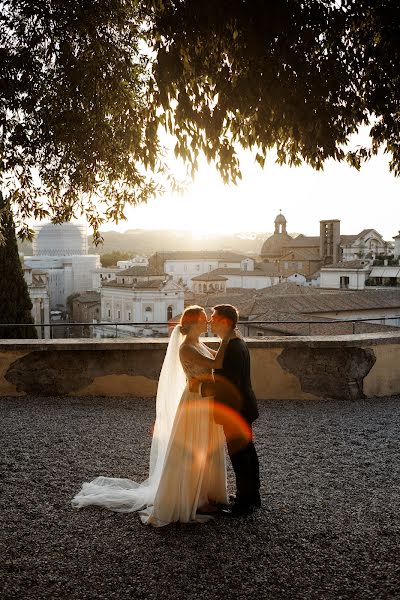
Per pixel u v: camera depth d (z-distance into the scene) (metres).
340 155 4.18
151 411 7.37
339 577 3.24
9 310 14.70
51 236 127.62
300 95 3.85
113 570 3.33
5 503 4.36
